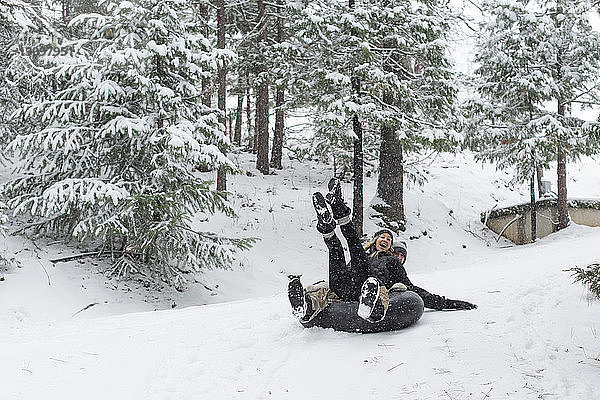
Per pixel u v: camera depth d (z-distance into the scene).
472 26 19.72
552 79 19.34
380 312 4.98
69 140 11.76
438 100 15.56
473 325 5.25
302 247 16.62
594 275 4.62
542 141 18.58
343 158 21.45
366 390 3.86
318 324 5.49
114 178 12.09
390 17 14.41
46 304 10.26
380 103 15.05
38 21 13.14
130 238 12.50
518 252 14.79
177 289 12.48
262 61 19.86
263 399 3.87
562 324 5.06
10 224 13.09
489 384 3.77
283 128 25.39
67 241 12.98
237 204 18.34
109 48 12.05
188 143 11.48
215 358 4.76
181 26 12.59
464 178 26.20
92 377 4.45
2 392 4.15
